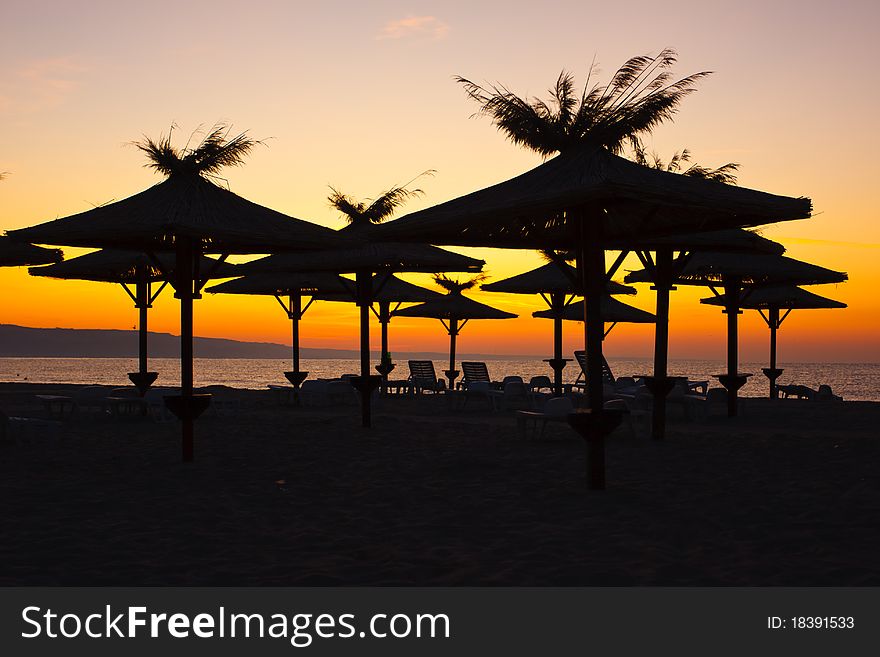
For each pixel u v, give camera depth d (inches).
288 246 433.7
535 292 858.8
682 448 467.8
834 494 323.3
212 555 242.4
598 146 354.9
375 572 224.8
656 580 215.0
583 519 285.6
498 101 365.4
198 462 417.7
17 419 490.6
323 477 375.2
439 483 358.0
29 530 270.7
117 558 238.5
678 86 353.1
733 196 314.2
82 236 390.9
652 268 518.9
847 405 826.2
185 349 423.2
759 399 948.0
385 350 1023.6
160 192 433.4
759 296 960.3
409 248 599.8
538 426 594.2
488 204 330.3
